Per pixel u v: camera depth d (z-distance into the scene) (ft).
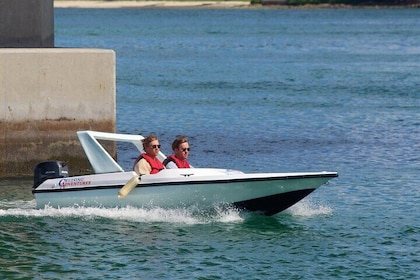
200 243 134.72
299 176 142.41
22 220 145.89
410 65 506.89
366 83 401.08
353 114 290.97
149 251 131.03
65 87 183.52
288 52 627.87
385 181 183.11
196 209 145.69
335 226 145.28
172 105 307.78
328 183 180.65
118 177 145.79
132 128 255.29
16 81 181.37
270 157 211.82
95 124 185.68
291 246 134.21
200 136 242.17
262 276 120.88
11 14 193.67
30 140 183.21
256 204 145.69
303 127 261.85
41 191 149.07
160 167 148.25
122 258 127.95
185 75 435.94
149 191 145.18
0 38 193.67
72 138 184.75
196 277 120.06
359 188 175.83
